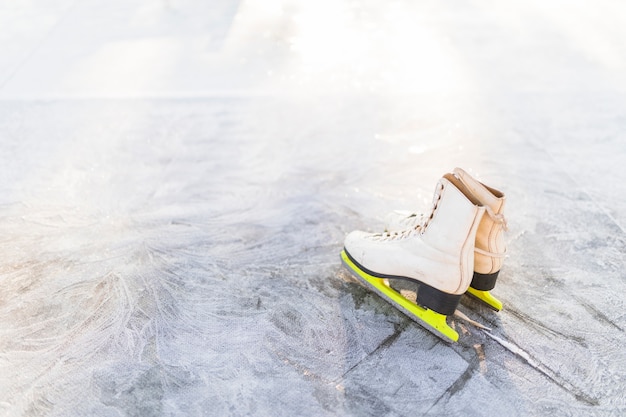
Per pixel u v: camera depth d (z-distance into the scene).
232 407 1.12
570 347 1.29
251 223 1.72
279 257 1.57
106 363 1.21
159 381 1.17
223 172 1.98
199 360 1.23
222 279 1.48
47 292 1.42
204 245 1.61
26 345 1.25
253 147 2.13
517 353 1.26
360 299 1.41
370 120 2.33
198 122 2.29
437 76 2.72
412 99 2.50
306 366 1.22
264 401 1.13
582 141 2.19
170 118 2.31
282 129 2.26
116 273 1.49
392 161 2.06
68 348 1.25
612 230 1.70
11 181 1.87
